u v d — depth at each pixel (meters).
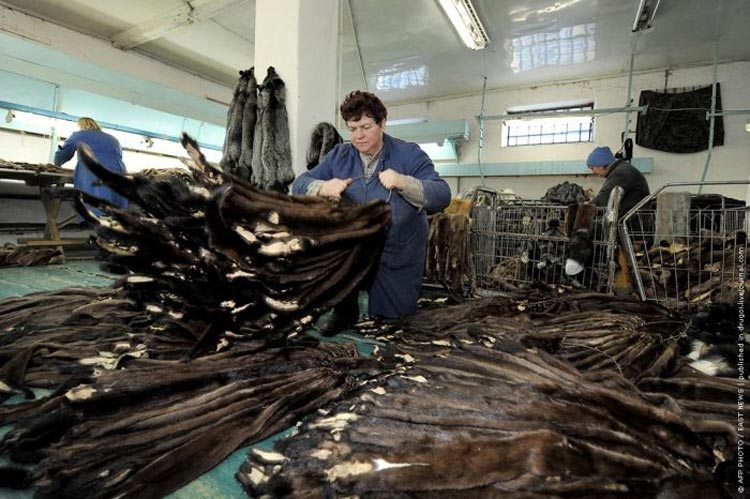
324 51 3.86
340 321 2.25
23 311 2.20
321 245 1.64
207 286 1.42
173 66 7.23
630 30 5.64
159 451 1.05
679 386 1.39
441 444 1.01
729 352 1.79
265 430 1.19
